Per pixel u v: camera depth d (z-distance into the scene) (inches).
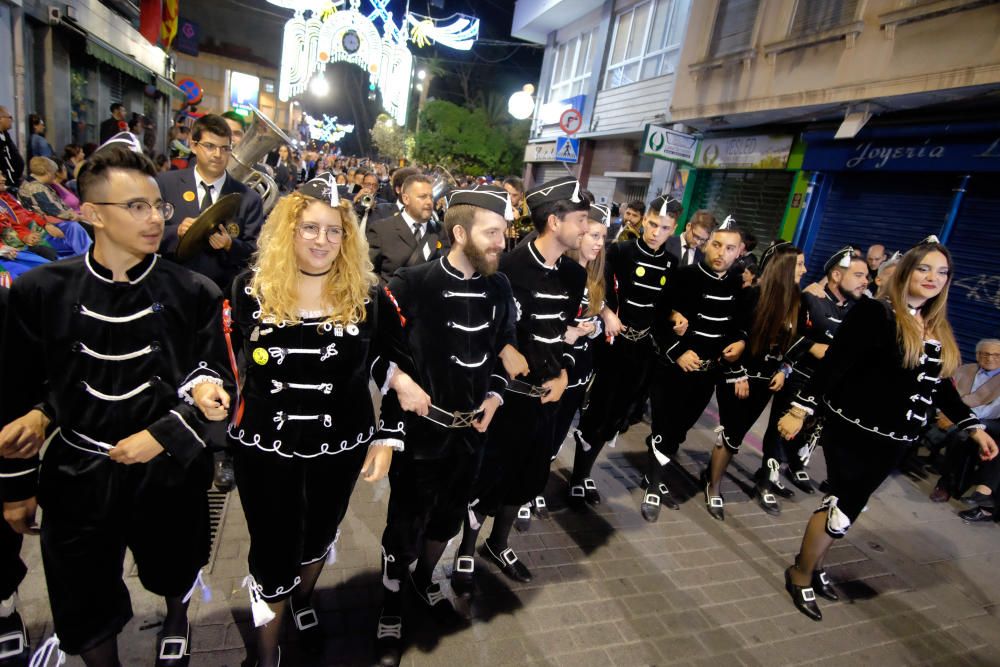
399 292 82.5
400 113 504.1
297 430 70.6
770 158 347.9
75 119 424.5
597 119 542.3
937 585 135.3
